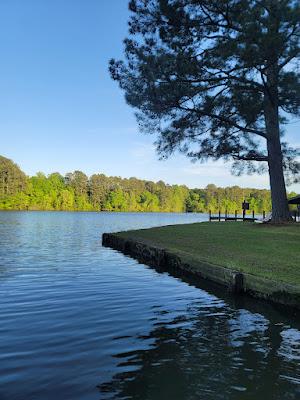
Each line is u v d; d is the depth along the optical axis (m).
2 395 4.97
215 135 25.50
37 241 28.39
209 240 19.11
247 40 19.58
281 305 9.34
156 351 6.55
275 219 24.55
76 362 6.01
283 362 6.18
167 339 7.18
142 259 18.94
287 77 20.66
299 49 20.41
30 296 10.55
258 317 8.80
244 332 7.69
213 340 7.18
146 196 153.00
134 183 160.75
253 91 23.19
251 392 5.18
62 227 47.91
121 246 23.22
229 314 9.03
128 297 10.63
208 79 22.36
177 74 21.20
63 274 14.34
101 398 4.95
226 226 25.59
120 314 8.82
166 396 5.03
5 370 5.68
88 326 7.85
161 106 22.19
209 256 14.41
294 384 5.42
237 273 10.92
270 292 9.77
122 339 7.11
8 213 94.38
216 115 23.72
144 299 10.41
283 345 6.96
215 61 21.08
